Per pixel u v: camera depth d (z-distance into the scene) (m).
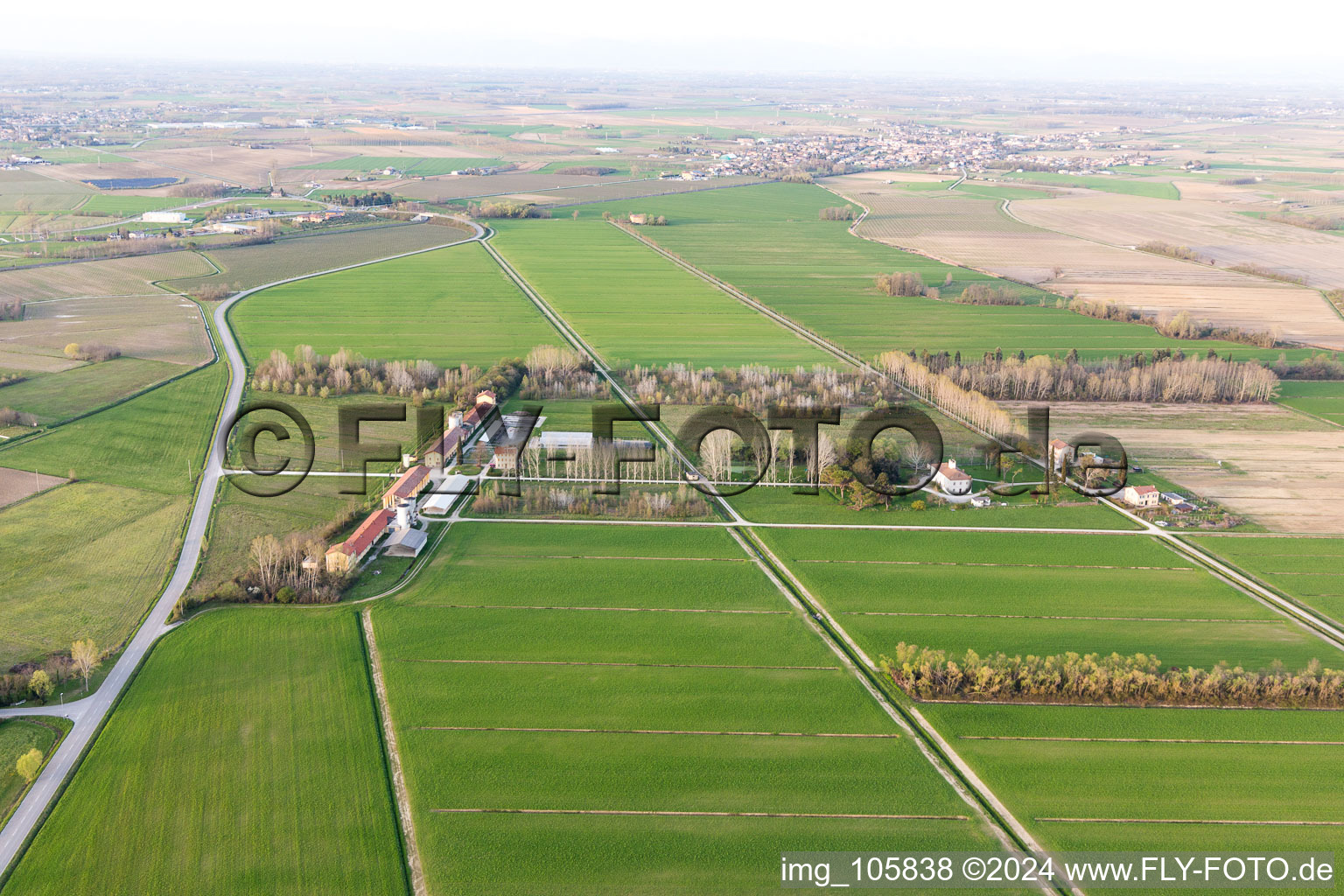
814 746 116.06
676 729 118.81
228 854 98.50
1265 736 118.31
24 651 131.25
